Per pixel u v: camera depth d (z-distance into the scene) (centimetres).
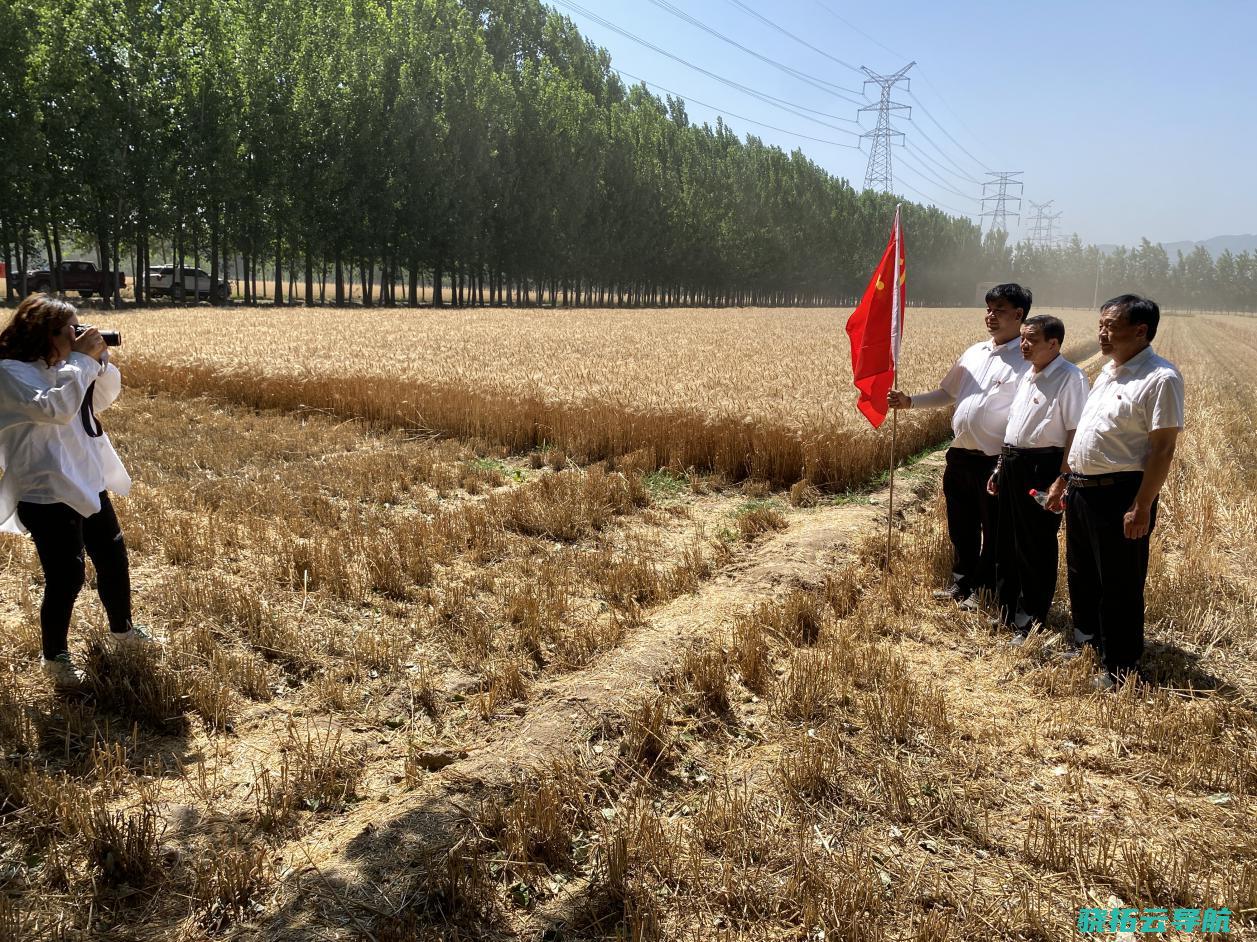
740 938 271
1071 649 500
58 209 3691
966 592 586
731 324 3712
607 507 811
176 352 1570
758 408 1052
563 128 6031
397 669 457
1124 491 442
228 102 4294
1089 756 387
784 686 443
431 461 970
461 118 5328
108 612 443
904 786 353
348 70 4841
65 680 409
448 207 5366
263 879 289
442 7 5675
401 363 1483
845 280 10138
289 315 3231
